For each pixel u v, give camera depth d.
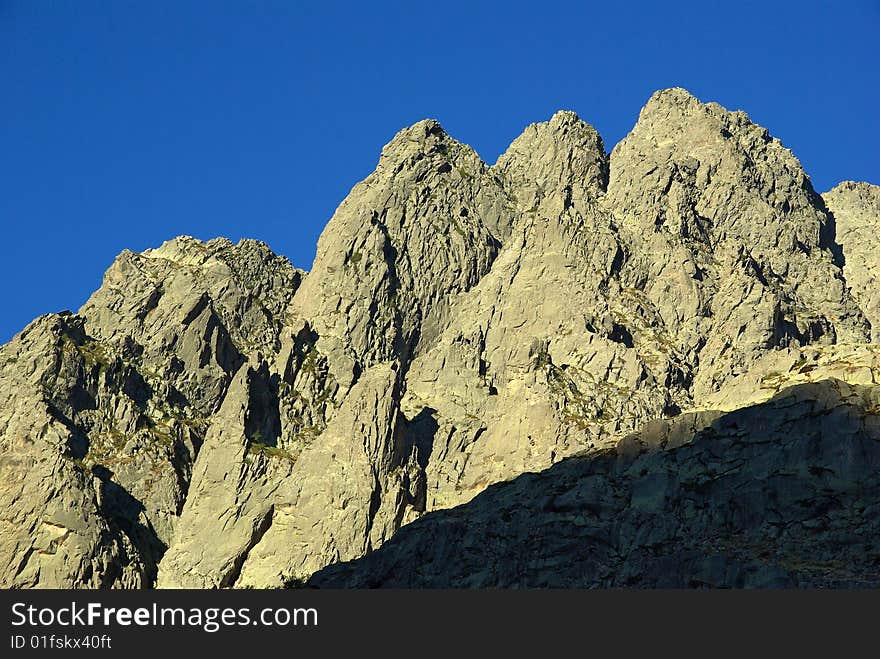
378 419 163.12
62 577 154.88
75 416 167.12
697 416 143.75
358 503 159.12
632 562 133.25
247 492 162.38
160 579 159.00
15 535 156.50
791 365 150.12
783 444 138.25
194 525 161.38
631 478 142.12
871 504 133.00
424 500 163.12
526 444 164.00
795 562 130.50
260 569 158.38
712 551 132.75
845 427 137.00
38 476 159.38
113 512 161.50
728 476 138.38
